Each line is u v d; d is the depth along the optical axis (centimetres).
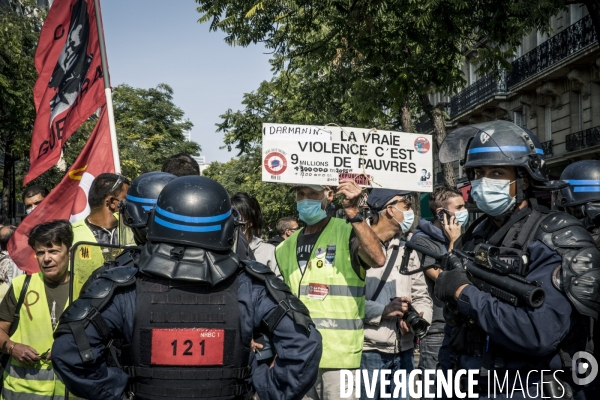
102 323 238
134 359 242
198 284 244
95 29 666
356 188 389
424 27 1095
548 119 2439
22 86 1964
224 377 243
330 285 416
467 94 2981
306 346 242
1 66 1942
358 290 418
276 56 1414
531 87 2447
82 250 348
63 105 684
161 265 242
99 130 624
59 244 400
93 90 663
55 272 400
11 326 409
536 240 277
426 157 432
